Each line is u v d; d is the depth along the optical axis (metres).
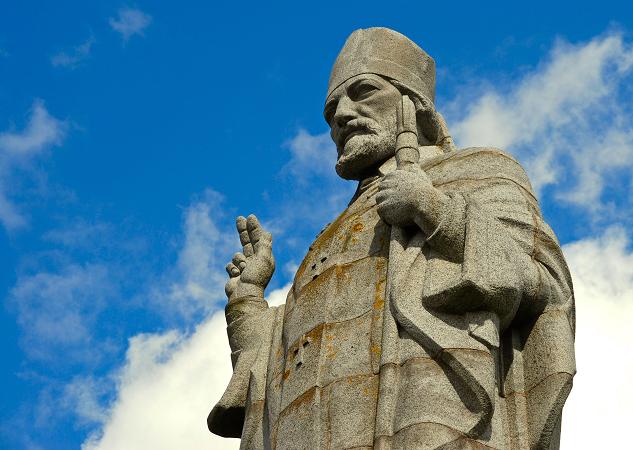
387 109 13.09
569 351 11.23
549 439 10.91
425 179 11.47
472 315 10.91
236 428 12.73
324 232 12.70
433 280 11.09
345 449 10.78
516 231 11.62
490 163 12.23
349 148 12.98
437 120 13.28
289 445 11.16
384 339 11.02
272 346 12.54
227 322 13.17
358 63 13.35
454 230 11.18
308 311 11.89
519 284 11.03
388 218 11.52
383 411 10.66
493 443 10.62
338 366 11.27
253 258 13.53
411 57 13.48
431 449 10.27
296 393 11.41
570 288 11.70
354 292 11.72
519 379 11.21
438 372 10.70
